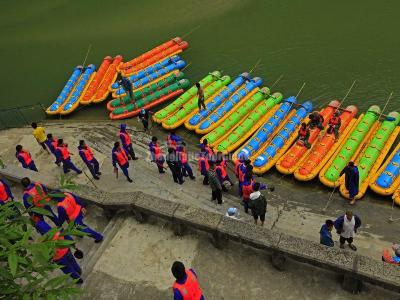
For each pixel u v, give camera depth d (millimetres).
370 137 15492
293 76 20203
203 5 26953
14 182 11805
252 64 21406
